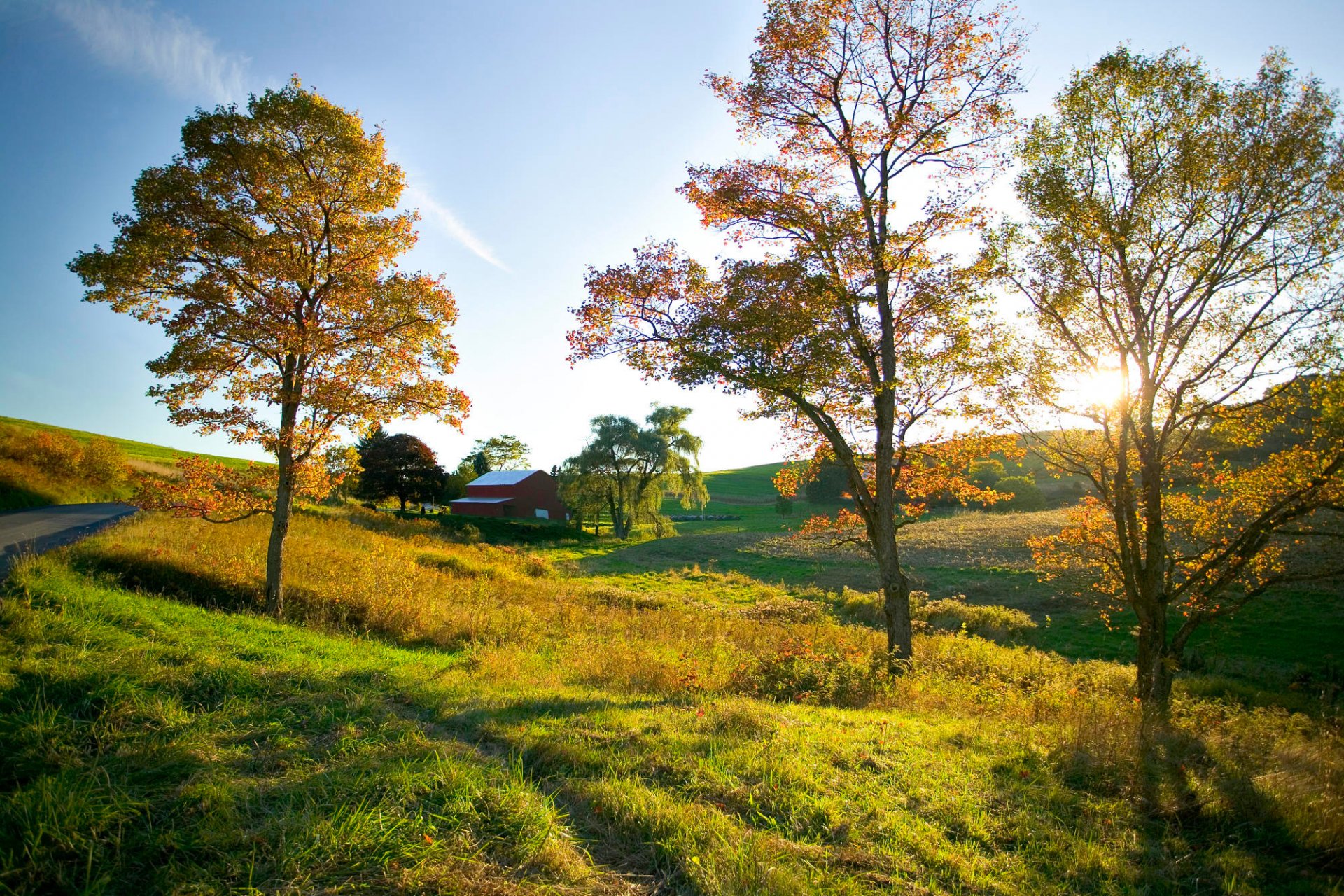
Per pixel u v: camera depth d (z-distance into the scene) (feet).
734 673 34.99
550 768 17.25
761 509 276.21
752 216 43.42
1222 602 41.63
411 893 11.41
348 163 43.14
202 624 29.25
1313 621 63.82
